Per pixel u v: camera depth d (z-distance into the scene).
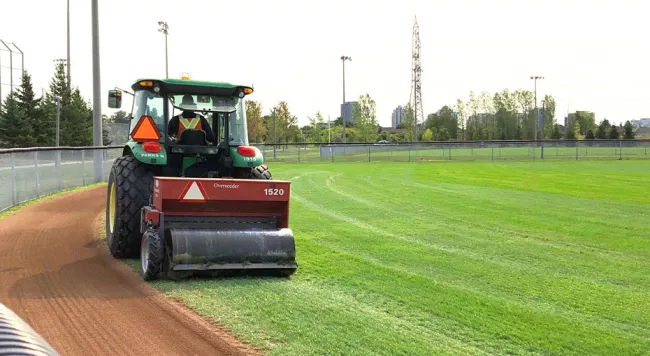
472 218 12.79
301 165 35.66
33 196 15.72
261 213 7.46
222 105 8.80
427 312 5.85
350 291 6.59
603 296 6.67
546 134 101.25
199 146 8.60
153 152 8.09
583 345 5.01
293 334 5.06
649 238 10.50
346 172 28.00
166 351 4.67
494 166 34.12
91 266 7.80
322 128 77.62
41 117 51.22
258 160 8.72
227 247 6.89
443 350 4.76
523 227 11.62
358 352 4.66
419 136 94.81
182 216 7.16
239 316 5.54
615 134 93.31
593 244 9.90
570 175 26.14
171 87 8.52
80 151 20.31
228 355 4.59
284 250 7.12
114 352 4.64
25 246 9.18
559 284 7.17
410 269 7.82
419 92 97.62
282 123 71.00
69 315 5.59
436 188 19.64
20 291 6.47
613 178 24.42
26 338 1.91
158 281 6.85
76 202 15.16
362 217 12.85
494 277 7.46
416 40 96.56
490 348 4.86
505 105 99.81
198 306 5.84
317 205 14.97
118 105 10.09
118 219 8.02
